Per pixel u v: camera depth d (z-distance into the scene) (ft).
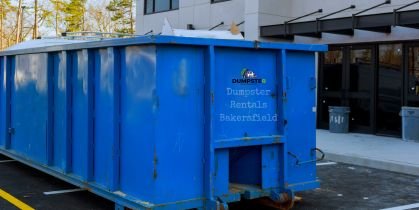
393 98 44.21
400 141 41.11
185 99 17.52
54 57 24.34
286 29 47.98
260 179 19.71
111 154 19.08
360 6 46.29
